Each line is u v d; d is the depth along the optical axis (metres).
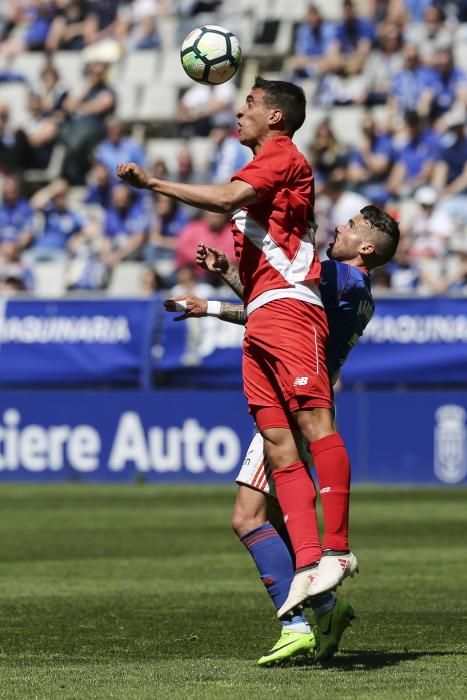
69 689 13.14
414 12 65.50
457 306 45.75
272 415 14.95
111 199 60.78
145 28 70.81
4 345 48.12
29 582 23.61
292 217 14.77
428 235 54.25
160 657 15.56
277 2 69.31
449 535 31.47
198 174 58.97
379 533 31.95
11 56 72.81
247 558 27.41
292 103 15.24
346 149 60.06
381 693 12.60
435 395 45.62
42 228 61.38
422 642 16.62
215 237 52.75
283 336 14.64
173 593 22.03
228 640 16.97
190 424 47.06
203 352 46.94
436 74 60.56
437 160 57.62
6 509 38.75
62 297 47.78
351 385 46.25
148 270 52.12
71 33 72.44
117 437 47.53
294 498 14.62
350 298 15.66
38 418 48.03
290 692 12.72
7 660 15.34
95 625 18.36
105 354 47.41
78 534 32.25
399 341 46.00
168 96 67.94
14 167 65.81
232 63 16.62
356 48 64.12
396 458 45.91
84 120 65.38
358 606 20.23
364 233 15.92
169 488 45.31
